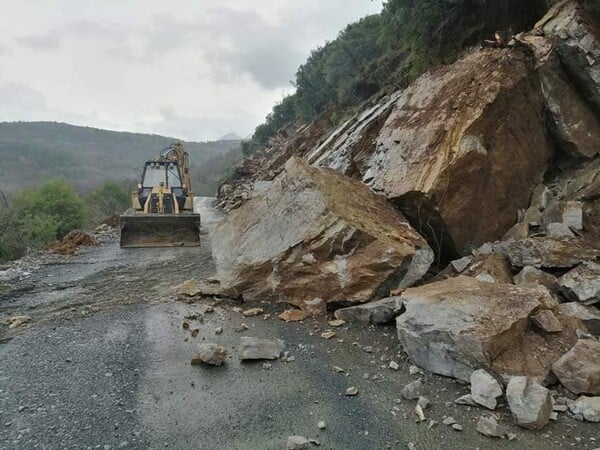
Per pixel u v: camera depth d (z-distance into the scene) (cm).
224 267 629
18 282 743
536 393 297
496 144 602
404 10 966
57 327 514
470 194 586
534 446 271
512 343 351
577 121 638
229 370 393
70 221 1944
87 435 296
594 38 595
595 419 290
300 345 444
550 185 662
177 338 472
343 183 634
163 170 1387
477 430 288
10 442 288
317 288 539
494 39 777
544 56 622
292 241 561
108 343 461
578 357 325
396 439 284
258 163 3023
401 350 419
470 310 373
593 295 414
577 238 520
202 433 297
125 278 759
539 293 392
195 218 1121
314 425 304
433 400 328
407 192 598
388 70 1560
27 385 369
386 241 516
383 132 755
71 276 788
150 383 370
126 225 1103
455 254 606
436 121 649
